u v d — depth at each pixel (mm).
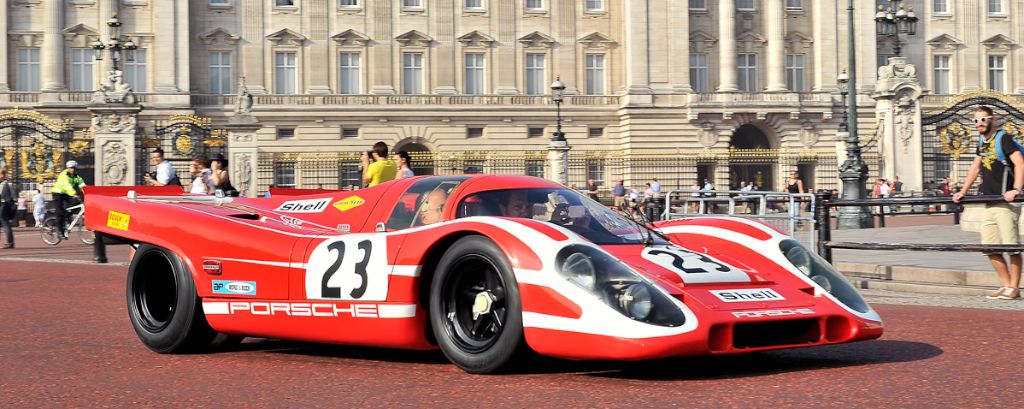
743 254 7215
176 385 6574
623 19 63281
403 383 6402
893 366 6902
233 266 7652
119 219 8367
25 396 6281
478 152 58062
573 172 60531
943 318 9766
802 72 64562
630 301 6008
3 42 57094
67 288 14062
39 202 42594
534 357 6625
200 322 7844
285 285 7391
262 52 59844
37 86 58031
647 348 5852
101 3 58188
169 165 21094
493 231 6508
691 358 7250
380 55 61062
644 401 5730
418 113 60750
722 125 62219
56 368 7305
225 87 59500
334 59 60625
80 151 41250
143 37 58125
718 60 63594
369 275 6965
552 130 62375
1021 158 11586
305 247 7375
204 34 58906
